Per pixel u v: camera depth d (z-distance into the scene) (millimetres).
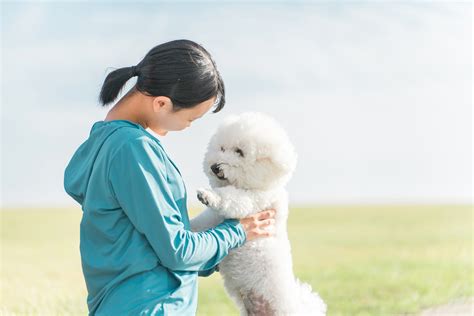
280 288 2584
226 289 2744
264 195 2596
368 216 13711
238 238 2215
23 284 6219
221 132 2682
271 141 2580
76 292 5781
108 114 2238
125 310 1921
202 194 2402
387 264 8398
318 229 12188
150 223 1910
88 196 2033
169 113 2129
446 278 7047
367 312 5609
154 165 1968
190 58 2109
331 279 7344
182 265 1964
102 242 2016
